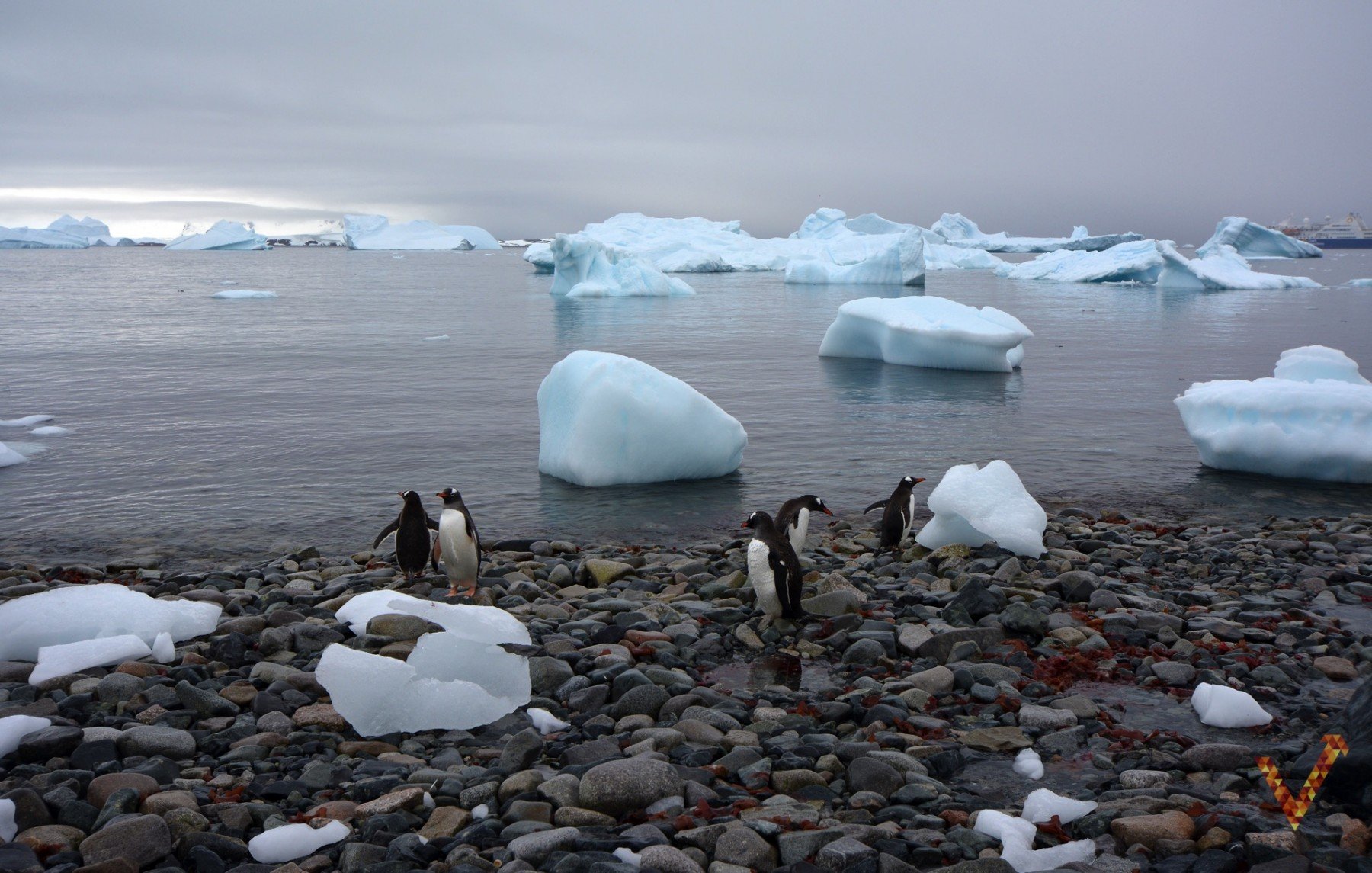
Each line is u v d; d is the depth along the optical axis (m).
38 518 11.64
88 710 5.92
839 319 28.45
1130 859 4.32
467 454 15.28
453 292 64.88
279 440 16.33
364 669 5.90
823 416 18.86
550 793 4.85
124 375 24.27
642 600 8.30
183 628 7.28
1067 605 8.04
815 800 4.86
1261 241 99.81
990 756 5.47
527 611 7.86
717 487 13.28
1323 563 9.52
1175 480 13.70
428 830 4.59
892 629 7.35
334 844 4.57
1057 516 11.52
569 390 13.77
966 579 8.58
